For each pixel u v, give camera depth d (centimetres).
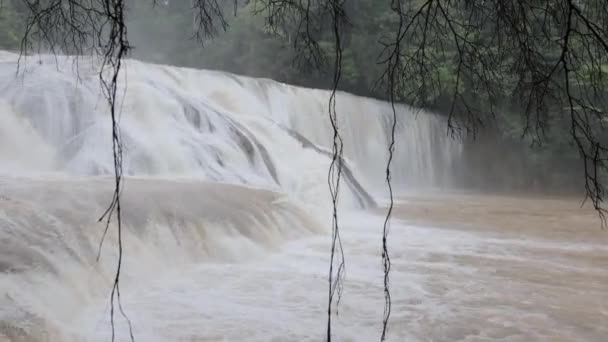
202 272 669
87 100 1159
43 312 453
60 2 344
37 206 652
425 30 333
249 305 561
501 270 727
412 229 1053
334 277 667
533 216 1301
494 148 2269
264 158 1314
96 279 558
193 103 1355
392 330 504
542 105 373
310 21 357
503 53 359
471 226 1112
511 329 510
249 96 1817
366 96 2409
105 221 643
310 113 2002
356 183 1436
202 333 482
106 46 301
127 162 1067
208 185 987
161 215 720
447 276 691
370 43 2217
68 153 1070
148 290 586
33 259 511
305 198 1248
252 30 2764
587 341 483
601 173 1614
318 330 498
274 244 832
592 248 884
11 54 1537
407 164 2203
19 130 1086
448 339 486
